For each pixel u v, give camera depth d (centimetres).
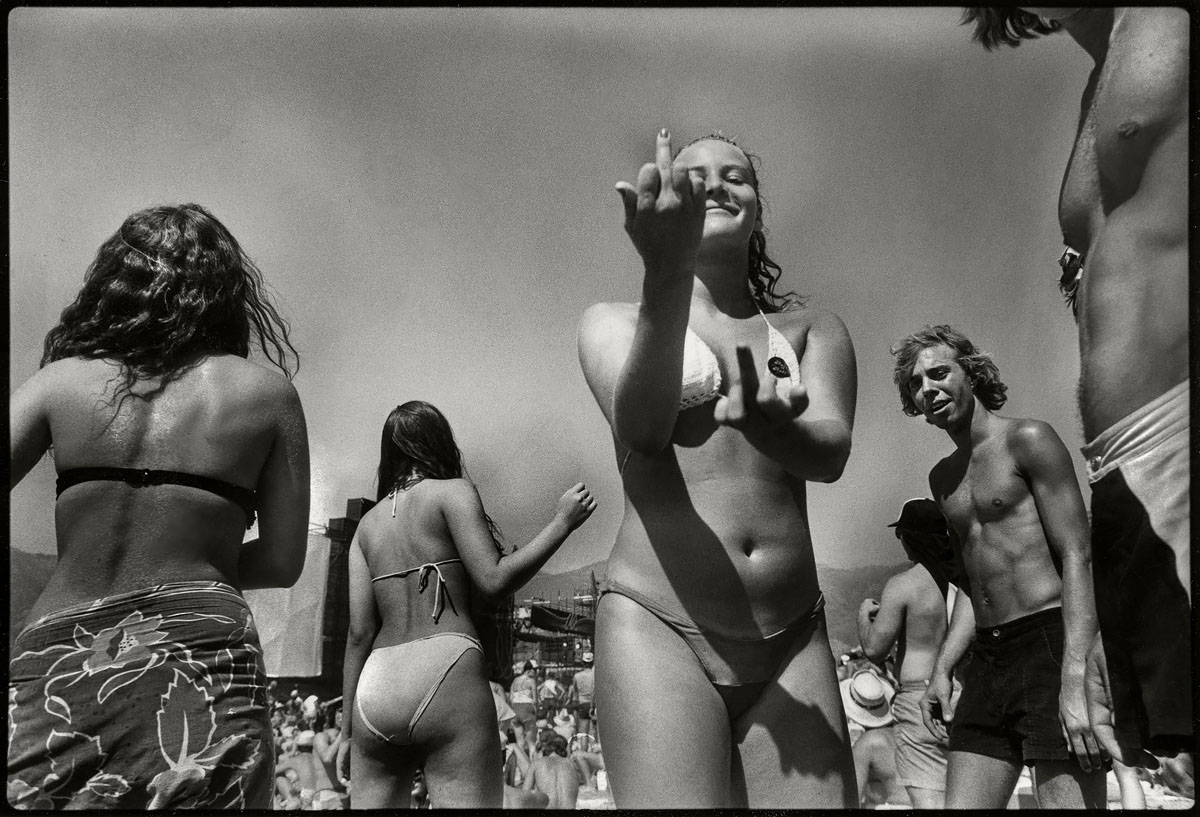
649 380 223
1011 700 327
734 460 256
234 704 241
